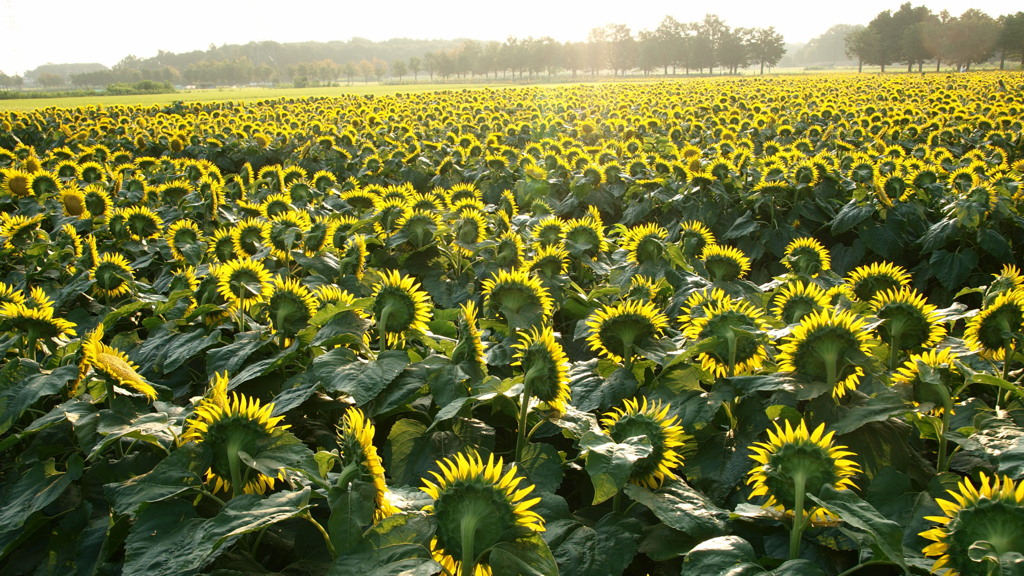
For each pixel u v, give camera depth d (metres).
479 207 7.09
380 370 3.12
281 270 5.40
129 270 5.24
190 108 27.92
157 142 15.37
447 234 6.04
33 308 3.58
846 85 36.00
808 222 9.08
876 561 2.07
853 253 8.32
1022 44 118.44
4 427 2.89
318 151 13.58
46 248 6.05
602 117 21.86
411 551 1.98
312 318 3.55
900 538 1.98
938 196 8.60
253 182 9.94
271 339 3.77
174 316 4.47
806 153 13.52
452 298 5.46
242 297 4.11
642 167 10.37
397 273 3.48
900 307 3.17
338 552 2.10
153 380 4.18
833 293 4.00
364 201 7.04
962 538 1.91
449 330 4.13
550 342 2.90
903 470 2.72
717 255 4.89
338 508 2.16
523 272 3.98
